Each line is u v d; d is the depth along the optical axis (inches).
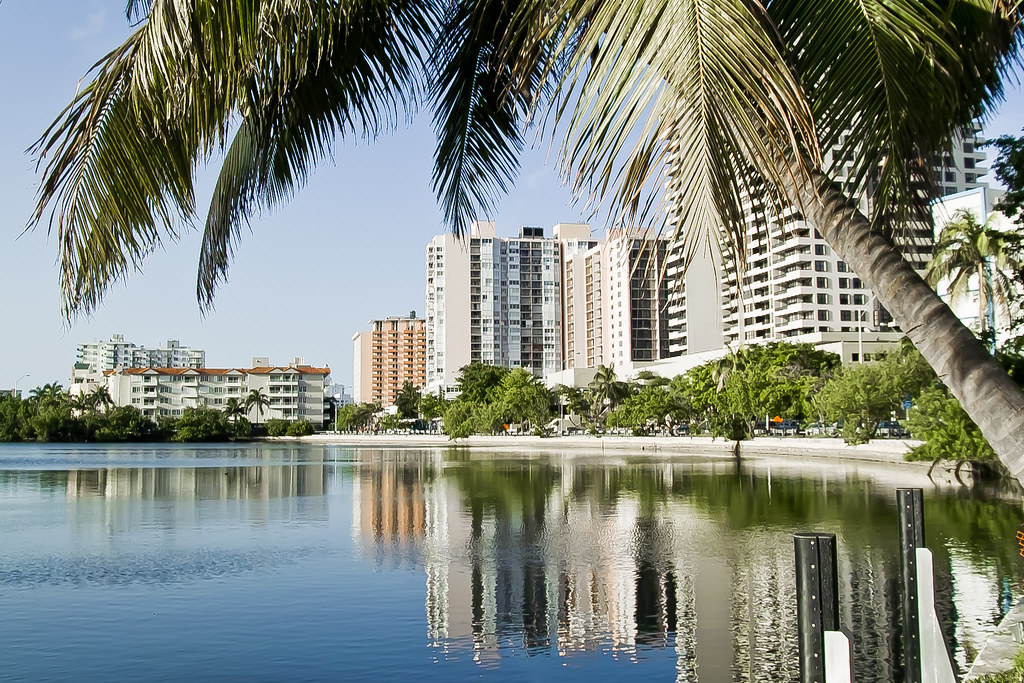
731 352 3811.5
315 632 601.6
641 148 149.5
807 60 182.5
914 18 175.8
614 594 721.6
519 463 3011.8
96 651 558.9
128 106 215.5
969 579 732.0
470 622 628.1
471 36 309.7
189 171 230.8
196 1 185.5
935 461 1667.1
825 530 1099.3
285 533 1152.2
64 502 1644.9
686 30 148.6
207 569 860.6
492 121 331.9
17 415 6619.1
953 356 190.1
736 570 826.2
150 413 7849.4
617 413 4670.3
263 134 292.8
